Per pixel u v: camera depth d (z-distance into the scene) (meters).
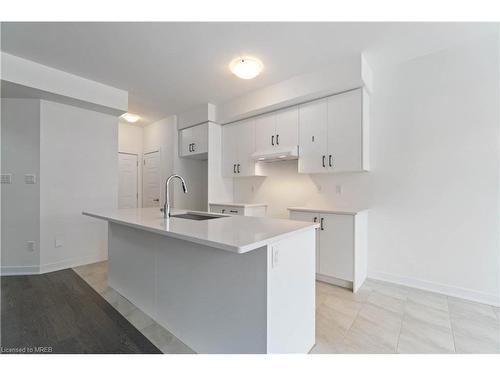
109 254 2.60
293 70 2.77
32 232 3.03
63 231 3.22
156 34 2.14
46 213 3.09
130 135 5.05
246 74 2.61
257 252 1.29
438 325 1.88
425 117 2.52
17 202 2.98
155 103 3.89
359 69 2.46
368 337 1.74
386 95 2.75
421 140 2.54
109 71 2.84
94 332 1.81
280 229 1.50
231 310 1.41
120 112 3.49
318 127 2.92
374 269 2.85
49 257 3.11
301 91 2.87
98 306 2.19
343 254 2.60
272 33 2.13
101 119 3.54
